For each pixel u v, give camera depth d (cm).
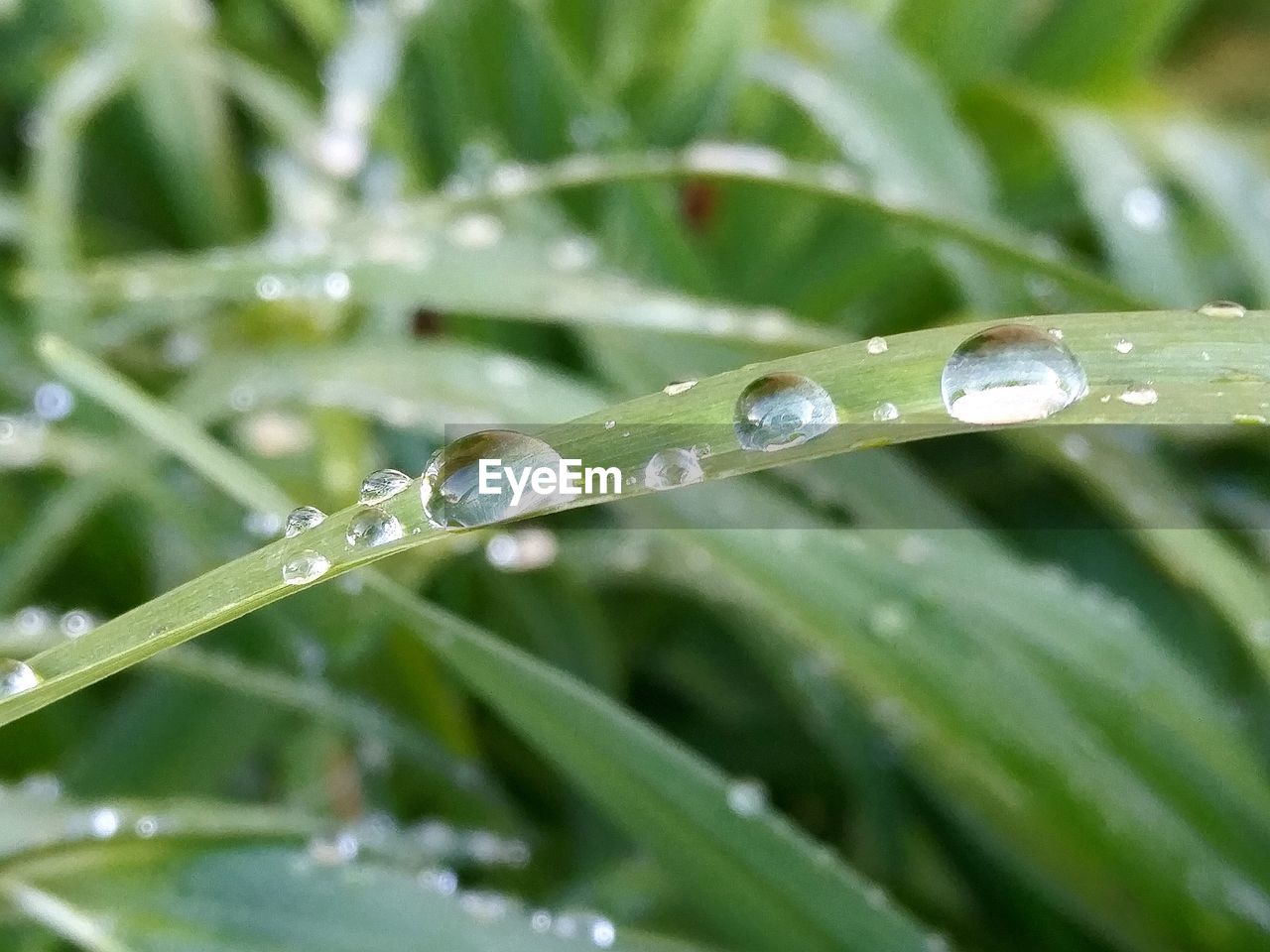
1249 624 8
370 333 12
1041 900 9
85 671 5
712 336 9
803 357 6
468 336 13
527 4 12
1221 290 13
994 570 8
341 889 7
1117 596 11
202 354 11
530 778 11
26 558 9
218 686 9
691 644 11
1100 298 9
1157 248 12
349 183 13
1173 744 8
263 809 7
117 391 8
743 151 13
